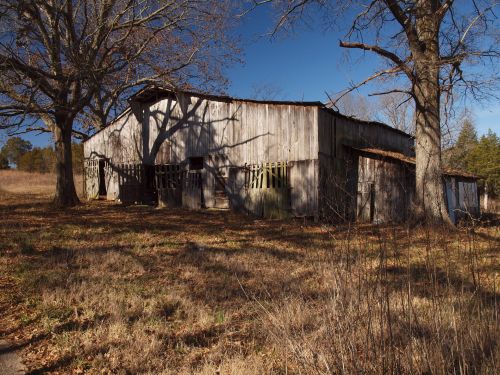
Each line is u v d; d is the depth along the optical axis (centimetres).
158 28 2203
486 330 368
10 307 625
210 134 2009
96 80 1748
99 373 440
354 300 387
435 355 353
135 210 1944
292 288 682
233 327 559
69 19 1833
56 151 2012
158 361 461
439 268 505
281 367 440
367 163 1783
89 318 584
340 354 363
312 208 1630
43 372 444
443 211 1297
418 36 1482
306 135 1670
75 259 904
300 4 1539
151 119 2284
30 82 1795
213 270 862
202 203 2033
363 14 1516
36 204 2012
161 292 705
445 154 1462
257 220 1684
